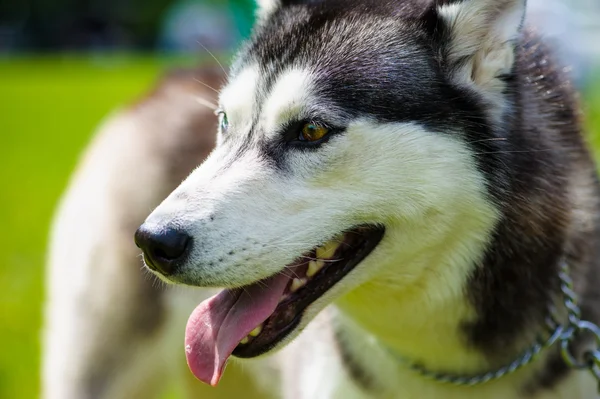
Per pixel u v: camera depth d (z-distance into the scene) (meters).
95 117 15.54
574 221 2.99
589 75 9.27
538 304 2.92
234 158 2.85
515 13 2.87
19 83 21.84
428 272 2.90
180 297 3.95
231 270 2.68
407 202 2.81
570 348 2.96
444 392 3.05
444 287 2.89
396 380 3.09
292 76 2.87
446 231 2.84
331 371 3.19
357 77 2.84
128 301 4.04
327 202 2.79
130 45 43.88
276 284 2.85
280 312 2.84
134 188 4.15
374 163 2.79
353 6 3.06
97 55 40.16
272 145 2.84
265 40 3.11
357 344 3.13
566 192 2.98
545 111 3.04
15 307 5.98
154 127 4.30
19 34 42.47
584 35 10.62
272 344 2.80
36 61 34.31
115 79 22.33
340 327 3.19
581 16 11.45
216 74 4.47
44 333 4.43
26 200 9.12
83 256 4.19
